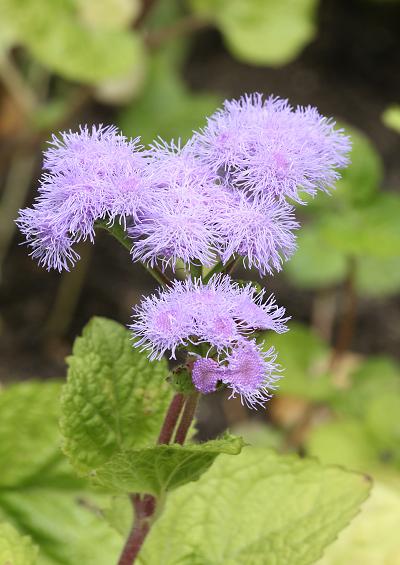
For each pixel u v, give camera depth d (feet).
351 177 1.48
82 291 1.98
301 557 0.95
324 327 1.96
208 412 1.77
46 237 0.77
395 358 1.92
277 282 2.03
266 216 0.76
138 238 0.78
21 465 1.11
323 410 1.70
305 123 0.80
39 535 1.09
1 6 1.63
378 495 1.11
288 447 1.62
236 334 0.74
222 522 0.98
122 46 1.65
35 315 1.94
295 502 0.98
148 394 0.89
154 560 0.97
